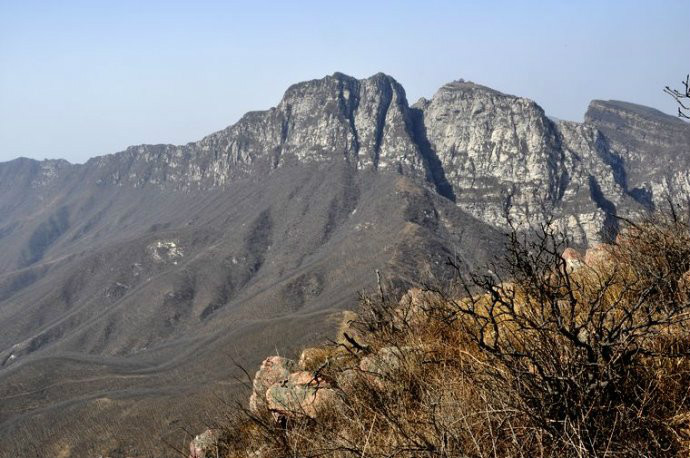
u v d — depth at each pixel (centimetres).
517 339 304
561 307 348
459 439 272
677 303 292
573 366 268
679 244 378
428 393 323
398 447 277
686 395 255
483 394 284
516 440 248
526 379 270
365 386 396
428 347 399
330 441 342
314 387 448
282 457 385
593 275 462
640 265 392
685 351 278
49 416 16500
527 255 295
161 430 13875
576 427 246
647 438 248
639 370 274
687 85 332
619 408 250
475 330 382
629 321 274
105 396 17600
